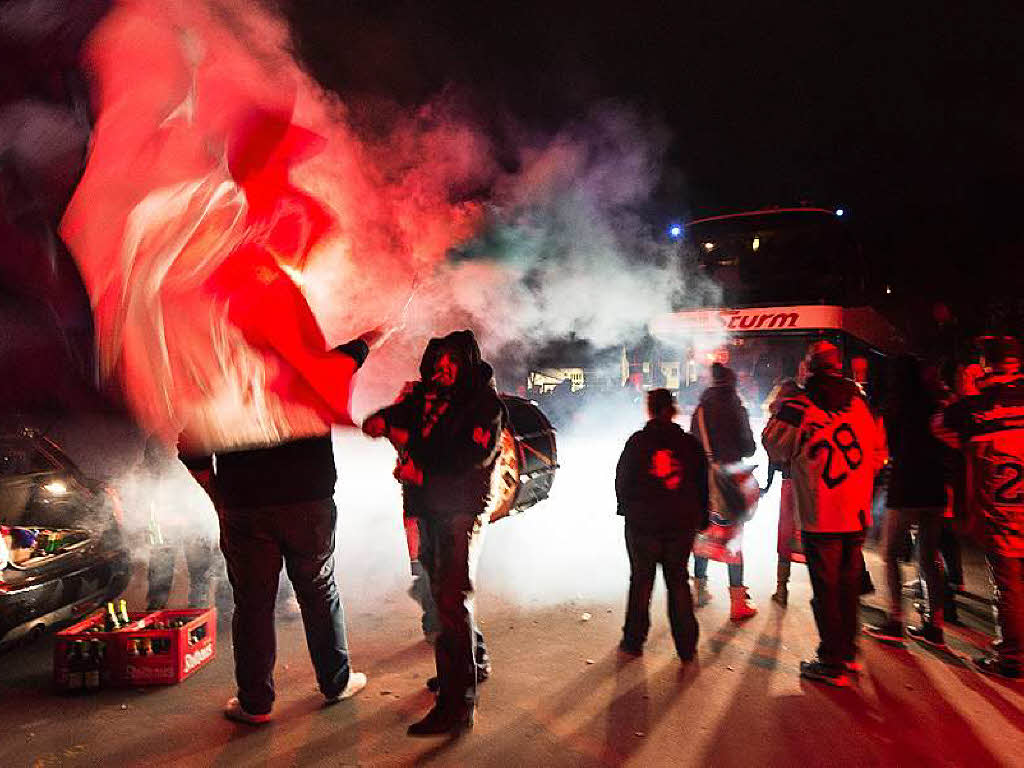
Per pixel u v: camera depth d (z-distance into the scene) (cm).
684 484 436
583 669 436
